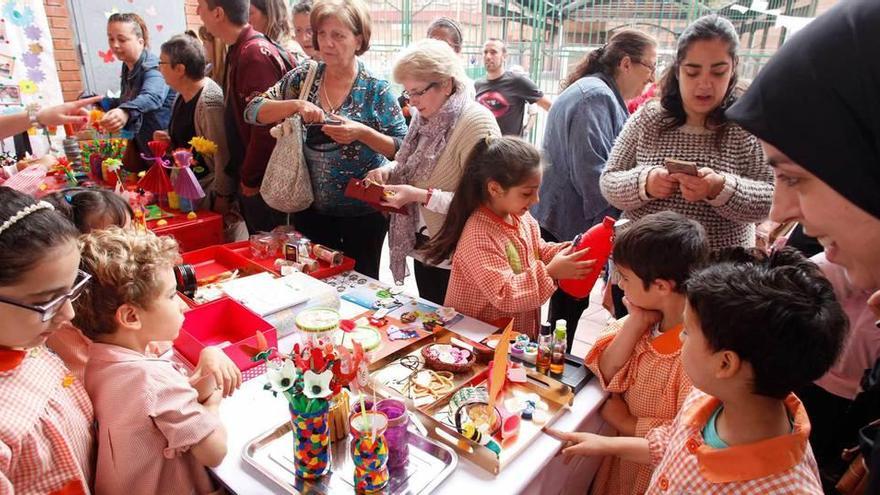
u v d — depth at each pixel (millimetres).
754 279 777
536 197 1602
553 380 1307
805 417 819
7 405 861
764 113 555
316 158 2229
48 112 2018
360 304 1742
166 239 1138
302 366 988
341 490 1000
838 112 499
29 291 826
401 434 1026
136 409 986
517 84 3895
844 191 512
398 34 5625
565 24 5102
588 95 2145
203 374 1177
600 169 2137
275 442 1132
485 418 1148
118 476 1000
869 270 571
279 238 2168
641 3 4762
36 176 2221
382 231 2500
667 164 1589
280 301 1607
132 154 3029
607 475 1394
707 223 1762
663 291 1192
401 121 2264
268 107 2119
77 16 4230
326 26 2025
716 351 786
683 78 1688
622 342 1274
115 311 1015
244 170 2451
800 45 538
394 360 1406
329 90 2219
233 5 2332
